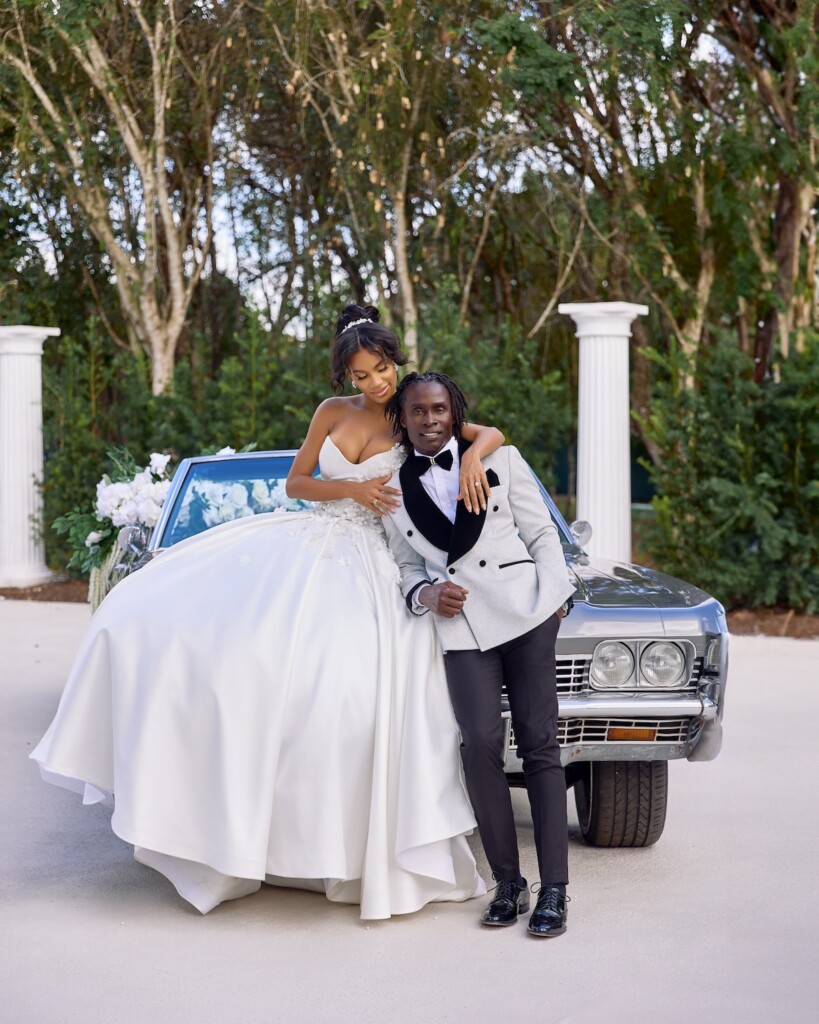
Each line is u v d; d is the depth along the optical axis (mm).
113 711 4027
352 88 13281
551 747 3924
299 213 18203
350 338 4246
